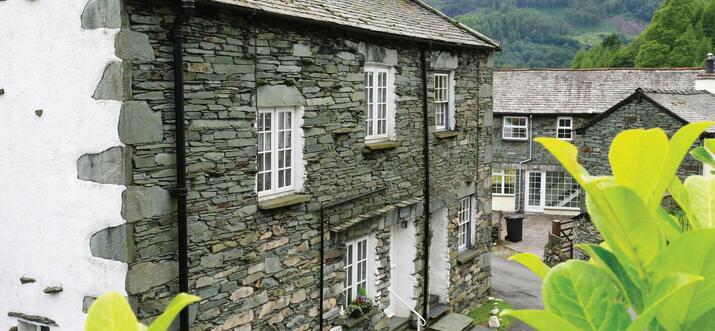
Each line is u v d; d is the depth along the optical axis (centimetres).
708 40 3762
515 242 2123
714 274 120
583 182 125
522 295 1470
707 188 170
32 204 697
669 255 122
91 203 650
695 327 126
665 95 2061
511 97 2625
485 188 1374
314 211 864
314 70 841
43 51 668
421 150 1123
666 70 2598
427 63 1122
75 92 648
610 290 136
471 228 1341
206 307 709
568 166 131
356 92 930
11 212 715
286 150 834
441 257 1233
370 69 985
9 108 702
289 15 754
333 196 899
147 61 629
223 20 699
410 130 1087
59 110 663
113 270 640
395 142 1024
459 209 1295
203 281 703
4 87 703
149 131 635
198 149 684
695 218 166
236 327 749
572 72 2678
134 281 633
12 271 721
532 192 2656
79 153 653
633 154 126
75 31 640
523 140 2588
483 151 1353
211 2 654
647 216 121
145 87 630
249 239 759
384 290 1043
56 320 694
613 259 143
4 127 709
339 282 923
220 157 710
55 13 653
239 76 726
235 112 724
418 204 1116
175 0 637
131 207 627
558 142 131
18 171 704
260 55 752
